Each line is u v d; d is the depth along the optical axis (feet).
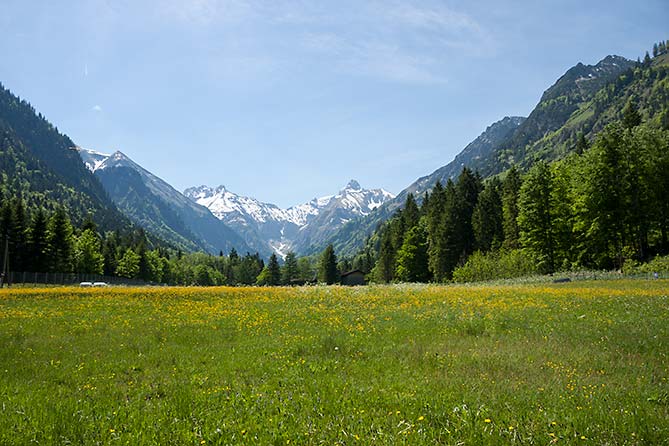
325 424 22.59
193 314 78.48
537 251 207.72
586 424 22.12
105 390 31.83
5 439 20.52
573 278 161.79
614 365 36.58
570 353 41.27
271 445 19.98
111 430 21.42
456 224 283.18
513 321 61.98
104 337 55.31
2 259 276.82
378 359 41.01
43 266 296.10
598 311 68.13
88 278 307.37
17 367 38.96
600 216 179.52
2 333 57.67
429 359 39.86
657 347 42.93
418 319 67.00
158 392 31.22
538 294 94.48
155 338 54.49
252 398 27.78
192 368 38.60
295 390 30.19
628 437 20.56
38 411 24.81
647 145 184.55
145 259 484.74
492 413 24.06
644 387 29.58
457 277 239.91
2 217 280.72
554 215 205.26
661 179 180.04
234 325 65.21
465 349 44.91
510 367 36.32
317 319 70.13
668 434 20.61
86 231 372.38
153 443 20.08
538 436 20.53
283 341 51.55
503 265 215.51
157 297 112.37
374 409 25.12
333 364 39.22
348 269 613.11
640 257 184.14
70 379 35.29
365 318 69.26
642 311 66.08
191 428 22.15
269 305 91.66
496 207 295.69
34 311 84.58
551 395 27.89
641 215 179.93
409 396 27.63
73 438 20.80
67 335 57.21
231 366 38.86
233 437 20.67
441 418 23.27
